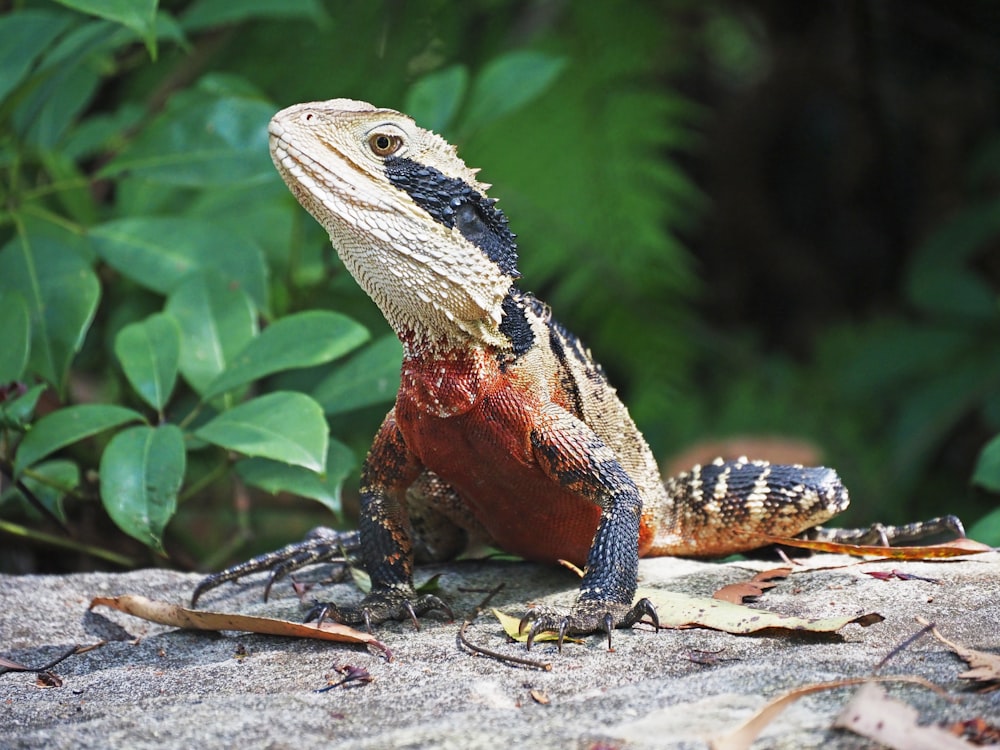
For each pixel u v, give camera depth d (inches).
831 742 186.5
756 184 751.1
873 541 361.1
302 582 343.9
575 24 658.2
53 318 387.9
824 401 666.8
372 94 619.2
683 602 279.7
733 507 353.7
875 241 756.0
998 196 681.6
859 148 737.0
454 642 272.2
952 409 628.7
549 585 329.1
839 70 716.0
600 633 270.8
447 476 312.5
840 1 695.7
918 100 714.2
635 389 647.1
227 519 561.6
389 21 629.9
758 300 761.6
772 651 246.5
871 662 228.4
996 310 637.3
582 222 622.5
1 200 447.5
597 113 639.8
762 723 188.7
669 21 685.9
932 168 722.2
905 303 732.7
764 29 724.0
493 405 294.8
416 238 281.6
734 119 740.7
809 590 292.7
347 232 283.1
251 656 271.4
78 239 433.4
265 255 492.7
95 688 256.4
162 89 574.6
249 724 216.1
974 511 637.3
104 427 347.9
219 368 384.5
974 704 199.0
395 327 298.7
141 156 418.0
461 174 293.4
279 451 323.3
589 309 647.1
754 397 665.6
